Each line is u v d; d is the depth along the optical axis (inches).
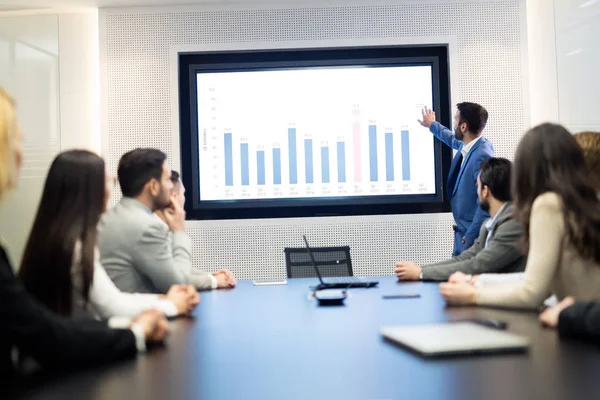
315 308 81.3
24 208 202.1
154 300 75.1
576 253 67.8
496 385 40.1
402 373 44.1
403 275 116.1
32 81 205.2
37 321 44.7
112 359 50.6
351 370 45.6
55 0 192.9
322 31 197.0
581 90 194.1
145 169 96.7
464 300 78.9
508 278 92.3
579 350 49.8
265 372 45.9
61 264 62.2
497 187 111.1
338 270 148.5
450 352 48.9
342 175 199.8
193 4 197.2
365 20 196.7
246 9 197.3
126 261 92.2
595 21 191.9
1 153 43.9
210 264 196.9
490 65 197.0
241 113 199.8
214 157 200.1
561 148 69.6
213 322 70.7
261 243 196.4
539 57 199.0
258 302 89.6
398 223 196.1
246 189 200.4
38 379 44.1
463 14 197.0
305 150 199.8
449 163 199.8
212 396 39.6
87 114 204.5
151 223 93.0
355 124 199.3
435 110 198.4
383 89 199.2
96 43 205.2
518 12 196.9
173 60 197.8
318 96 199.5
